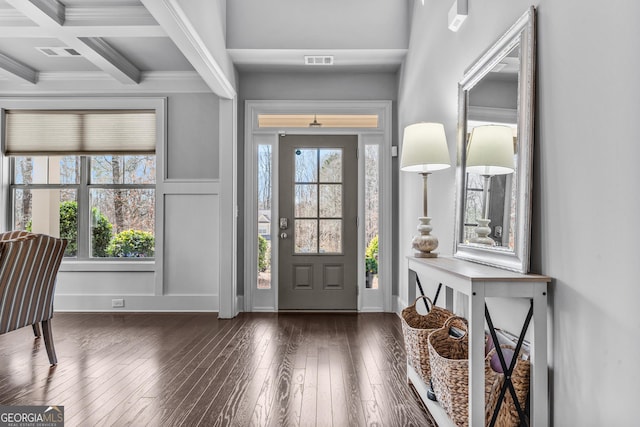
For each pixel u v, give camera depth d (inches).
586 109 58.4
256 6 169.5
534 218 73.0
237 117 189.3
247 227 191.9
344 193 194.9
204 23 137.3
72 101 191.9
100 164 196.2
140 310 190.7
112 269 190.7
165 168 190.9
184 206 191.0
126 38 156.2
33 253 109.6
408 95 169.9
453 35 114.6
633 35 49.2
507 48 80.7
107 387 102.4
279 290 194.9
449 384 71.0
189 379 107.9
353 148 195.2
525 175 72.1
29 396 97.0
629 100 49.9
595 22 56.2
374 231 197.5
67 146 193.2
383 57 177.3
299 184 195.3
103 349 134.3
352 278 194.9
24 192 196.1
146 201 195.6
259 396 97.2
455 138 113.3
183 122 191.5
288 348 135.6
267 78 193.8
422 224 111.6
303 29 169.8
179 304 190.4
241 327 163.8
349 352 131.3
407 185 171.3
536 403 65.3
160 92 192.1
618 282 51.9
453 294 111.1
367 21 170.4
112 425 83.0
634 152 49.1
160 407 91.2
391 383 105.4
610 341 53.3
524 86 73.7
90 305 191.2
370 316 184.7
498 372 68.9
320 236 195.2
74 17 129.7
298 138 195.0
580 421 59.4
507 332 82.3
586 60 58.3
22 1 114.7
